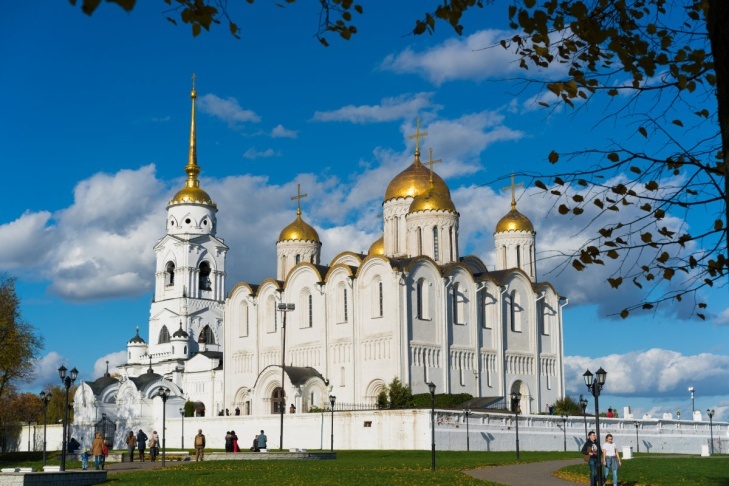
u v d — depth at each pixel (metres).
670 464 62.28
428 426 83.38
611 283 17.86
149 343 154.88
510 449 89.38
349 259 123.31
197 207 155.75
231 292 131.25
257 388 114.94
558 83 17.58
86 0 10.27
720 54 12.70
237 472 54.16
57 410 173.00
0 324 85.69
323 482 46.09
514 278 123.38
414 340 109.12
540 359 124.88
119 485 48.03
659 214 17.23
